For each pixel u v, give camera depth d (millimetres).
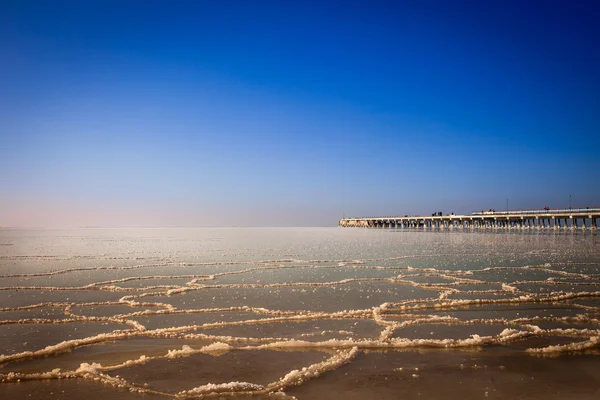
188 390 7676
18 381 8047
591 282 18531
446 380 7984
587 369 8461
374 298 15469
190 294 16469
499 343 9992
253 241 57281
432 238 58750
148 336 10820
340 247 41688
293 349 9758
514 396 7344
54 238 71062
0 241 58344
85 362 9039
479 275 20812
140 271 23188
